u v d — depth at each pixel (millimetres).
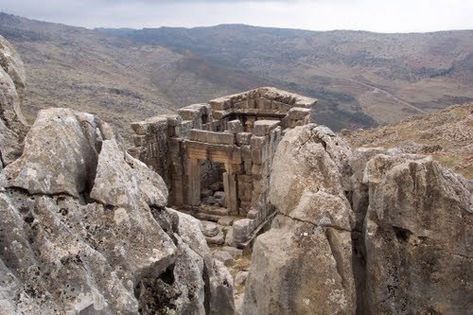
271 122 30578
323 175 11180
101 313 6953
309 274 10195
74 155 8477
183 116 33719
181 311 8883
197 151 31062
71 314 6629
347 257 10234
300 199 10859
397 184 10156
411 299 10312
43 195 7656
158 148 30797
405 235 10336
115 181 8406
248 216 28391
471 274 9875
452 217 9891
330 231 10391
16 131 9141
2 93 9422
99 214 8164
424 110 146500
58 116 8742
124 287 7512
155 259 8156
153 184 10195
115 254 7871
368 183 10914
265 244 10891
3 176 7645
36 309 6414
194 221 11523
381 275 10422
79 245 7359
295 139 11672
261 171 29250
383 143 46531
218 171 38125
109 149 8859
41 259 6973
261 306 10773
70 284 6887
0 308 5945
